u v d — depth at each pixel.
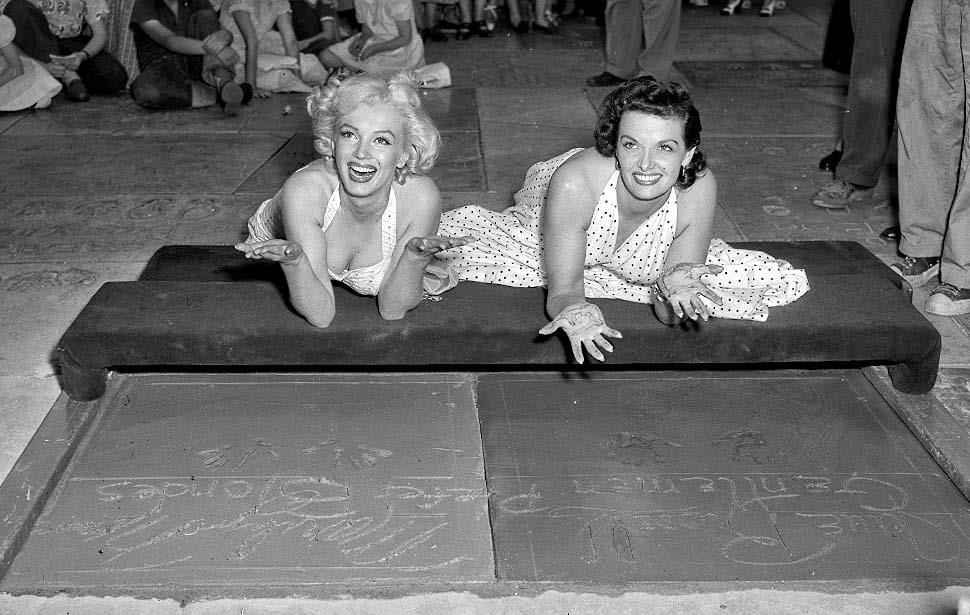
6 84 7.42
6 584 2.60
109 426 3.26
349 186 2.96
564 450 3.19
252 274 3.83
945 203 4.47
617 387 3.55
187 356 3.21
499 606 2.54
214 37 7.60
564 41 10.57
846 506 2.96
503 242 3.64
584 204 3.11
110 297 3.42
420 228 3.19
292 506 2.90
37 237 5.01
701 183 3.16
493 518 2.87
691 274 2.92
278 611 2.51
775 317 3.34
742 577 2.66
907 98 4.38
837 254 4.02
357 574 2.64
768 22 11.41
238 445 3.17
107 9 7.87
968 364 3.82
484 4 10.80
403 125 2.98
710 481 3.06
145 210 5.41
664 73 8.24
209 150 6.56
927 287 4.53
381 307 3.24
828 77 8.67
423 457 3.13
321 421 3.30
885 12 5.05
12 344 3.89
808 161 6.35
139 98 7.52
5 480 2.94
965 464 3.10
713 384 3.60
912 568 2.71
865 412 3.45
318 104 2.98
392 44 8.59
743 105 7.70
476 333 3.24
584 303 2.94
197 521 2.83
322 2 8.79
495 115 7.43
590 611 2.53
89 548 2.73
